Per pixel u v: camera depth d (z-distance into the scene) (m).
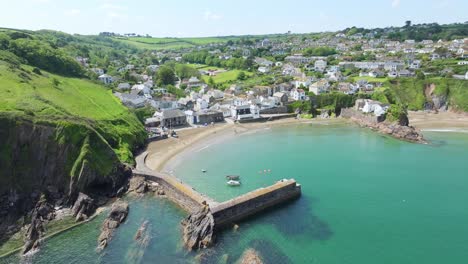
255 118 156.38
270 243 61.72
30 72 130.25
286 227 67.31
